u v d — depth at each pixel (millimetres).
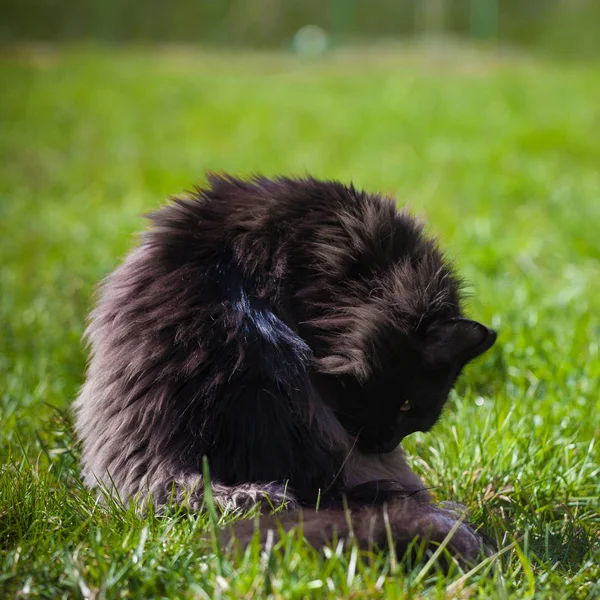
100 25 51344
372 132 23156
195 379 4887
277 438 4879
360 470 5371
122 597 4047
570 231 12461
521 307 9086
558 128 22328
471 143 20781
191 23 53188
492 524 5195
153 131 23719
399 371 5109
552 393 7121
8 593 4109
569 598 4316
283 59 45844
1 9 49281
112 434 5035
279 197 5461
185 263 5195
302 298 5195
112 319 5301
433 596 4023
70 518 4953
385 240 5336
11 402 7227
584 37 52062
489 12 52562
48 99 28750
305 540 4172
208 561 4277
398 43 50656
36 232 13516
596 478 5996
